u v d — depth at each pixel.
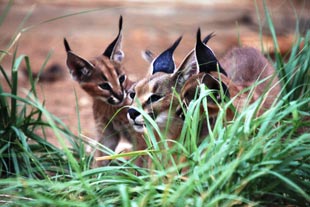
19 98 11.92
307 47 12.82
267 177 8.97
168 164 10.48
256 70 13.20
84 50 25.33
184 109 11.12
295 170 9.34
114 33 28.41
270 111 9.71
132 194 9.23
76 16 31.97
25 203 9.20
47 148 12.57
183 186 8.41
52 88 21.50
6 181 9.25
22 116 12.77
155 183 9.09
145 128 11.49
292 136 10.35
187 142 9.80
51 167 11.99
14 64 12.56
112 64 14.10
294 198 9.23
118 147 14.20
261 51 14.82
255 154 9.02
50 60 24.06
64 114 18.31
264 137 9.02
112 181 9.38
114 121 13.82
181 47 25.89
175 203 8.46
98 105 13.93
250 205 8.56
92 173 9.59
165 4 36.25
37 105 11.43
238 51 13.95
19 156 12.09
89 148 14.30
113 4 35.69
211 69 11.55
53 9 33.38
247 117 9.55
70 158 9.51
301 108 11.04
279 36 24.41
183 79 11.76
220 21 31.16
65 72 22.92
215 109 11.08
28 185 9.88
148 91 11.78
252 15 31.77
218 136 9.54
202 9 34.81
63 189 9.88
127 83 14.19
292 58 12.76
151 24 30.50
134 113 11.83
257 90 12.49
